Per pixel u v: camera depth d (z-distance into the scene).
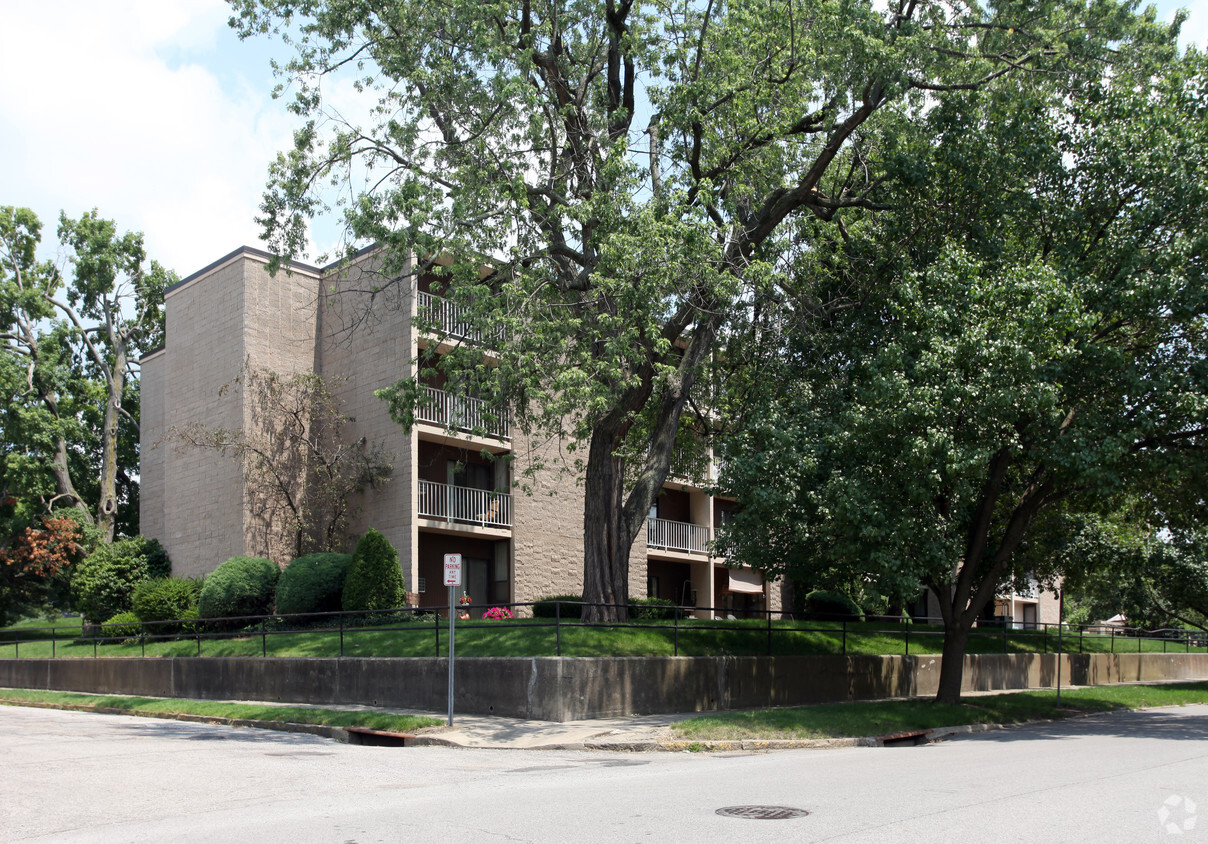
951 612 19.45
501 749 13.20
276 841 6.52
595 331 16.55
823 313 20.03
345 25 18.66
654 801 8.08
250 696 20.69
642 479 19.94
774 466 17.33
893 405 15.78
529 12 19.23
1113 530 30.77
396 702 17.89
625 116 18.98
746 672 19.00
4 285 36.59
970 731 16.91
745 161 19.61
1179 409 15.46
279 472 26.28
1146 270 15.87
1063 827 6.65
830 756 12.51
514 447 27.72
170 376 29.58
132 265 39.44
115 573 28.81
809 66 18.36
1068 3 18.53
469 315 17.02
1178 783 8.95
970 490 15.50
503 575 27.70
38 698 23.38
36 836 6.93
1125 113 16.83
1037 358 15.23
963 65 18.72
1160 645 41.09
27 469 34.38
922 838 6.28
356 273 27.28
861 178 21.33
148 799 8.55
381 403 25.94
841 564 19.39
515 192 17.73
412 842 6.38
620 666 16.47
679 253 16.08
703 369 21.62
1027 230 18.06
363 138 19.14
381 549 23.30
